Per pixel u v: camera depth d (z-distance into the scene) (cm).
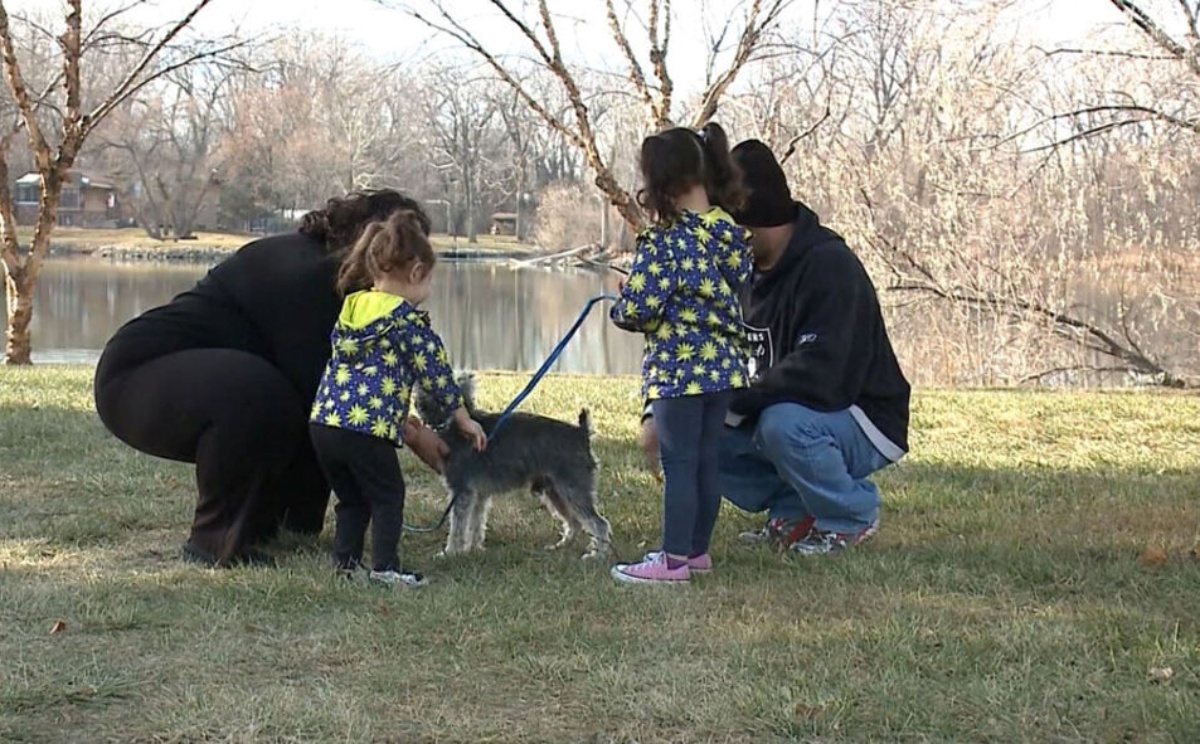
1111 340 1861
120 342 579
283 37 2228
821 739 382
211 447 557
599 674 428
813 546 601
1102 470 838
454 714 398
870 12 2073
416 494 729
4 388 1151
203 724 385
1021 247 1859
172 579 539
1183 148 1698
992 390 1420
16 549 591
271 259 585
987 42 1742
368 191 598
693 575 553
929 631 475
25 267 1717
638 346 2317
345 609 502
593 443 891
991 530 648
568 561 584
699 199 537
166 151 5328
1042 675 429
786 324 601
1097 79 1678
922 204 1908
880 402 604
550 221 4356
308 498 607
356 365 540
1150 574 558
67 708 399
